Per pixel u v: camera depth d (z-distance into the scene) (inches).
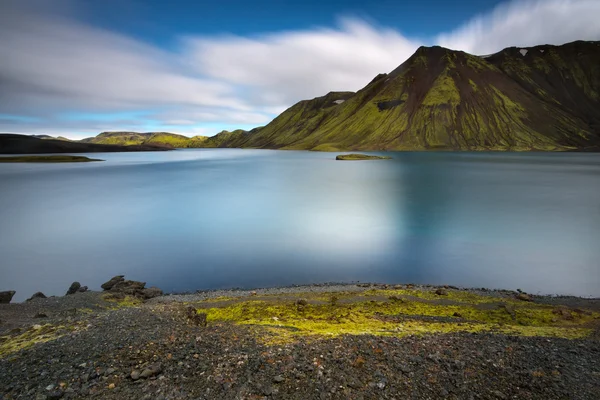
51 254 1905.8
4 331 688.4
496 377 459.2
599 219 2519.7
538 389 426.9
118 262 1763.0
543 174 5920.3
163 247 2011.6
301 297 1063.0
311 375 461.1
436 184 4766.2
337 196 3838.6
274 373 465.1
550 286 1344.7
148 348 539.8
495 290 1203.9
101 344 555.8
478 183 4798.2
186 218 2807.6
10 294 1087.6
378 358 515.5
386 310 920.3
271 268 1615.4
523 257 1697.8
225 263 1708.9
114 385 430.9
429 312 898.7
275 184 5078.7
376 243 1990.7
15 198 3986.2
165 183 5393.7
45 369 473.4
